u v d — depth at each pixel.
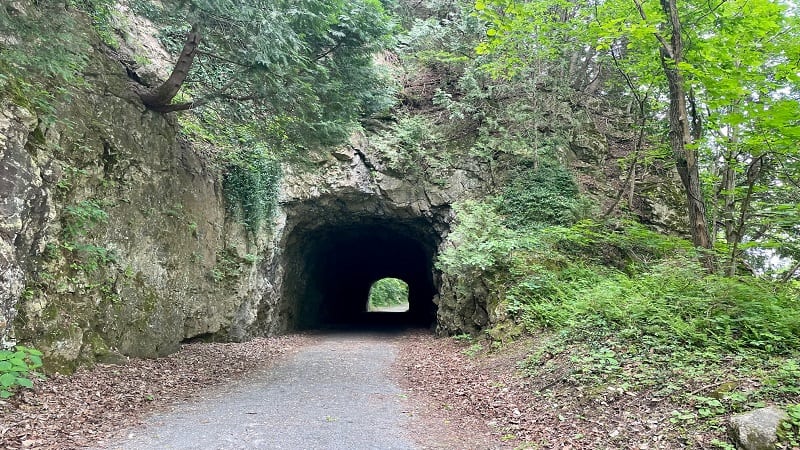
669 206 16.14
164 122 11.20
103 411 6.23
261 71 8.77
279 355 12.72
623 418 5.26
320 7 8.77
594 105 19.03
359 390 8.30
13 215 6.69
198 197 12.54
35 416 5.62
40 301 7.39
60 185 7.87
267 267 16.31
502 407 6.72
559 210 14.64
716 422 4.58
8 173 6.65
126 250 9.62
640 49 11.66
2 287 6.46
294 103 9.71
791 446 4.05
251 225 14.79
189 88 11.97
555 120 16.77
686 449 4.39
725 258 8.71
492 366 9.26
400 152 17.89
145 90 10.62
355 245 27.44
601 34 8.59
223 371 9.70
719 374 5.44
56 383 6.97
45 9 7.41
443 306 16.00
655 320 7.34
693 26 9.30
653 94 14.04
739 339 6.46
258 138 12.26
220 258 13.60
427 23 18.06
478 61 16.77
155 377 8.40
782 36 8.96
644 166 16.27
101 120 9.15
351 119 11.28
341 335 19.30
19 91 7.12
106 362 8.54
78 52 7.61
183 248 11.71
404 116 18.83
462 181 17.75
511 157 17.03
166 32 11.09
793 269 9.38
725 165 10.93
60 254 7.94
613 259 13.39
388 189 18.05
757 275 11.67
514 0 12.26
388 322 27.61
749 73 7.94
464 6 16.84
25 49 6.93
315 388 8.41
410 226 20.36
